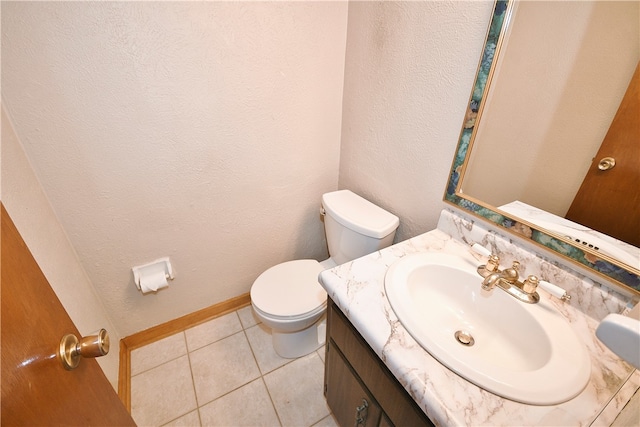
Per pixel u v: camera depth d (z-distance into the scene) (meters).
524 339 0.73
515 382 0.56
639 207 0.62
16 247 0.45
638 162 0.60
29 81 0.89
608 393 0.55
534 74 0.74
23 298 0.44
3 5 0.79
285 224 1.66
